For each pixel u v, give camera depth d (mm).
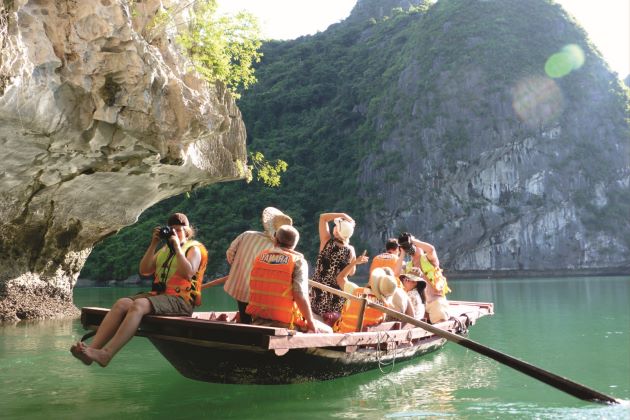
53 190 10812
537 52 87375
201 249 5176
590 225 80688
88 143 9195
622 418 4258
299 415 4461
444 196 82188
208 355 5137
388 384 5625
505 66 85375
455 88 85188
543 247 79875
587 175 82438
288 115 106750
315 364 5391
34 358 7125
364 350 5793
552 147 82562
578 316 12828
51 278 13000
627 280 44688
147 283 65312
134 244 69375
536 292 26047
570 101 85438
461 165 81438
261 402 4875
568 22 91812
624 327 10406
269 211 5742
